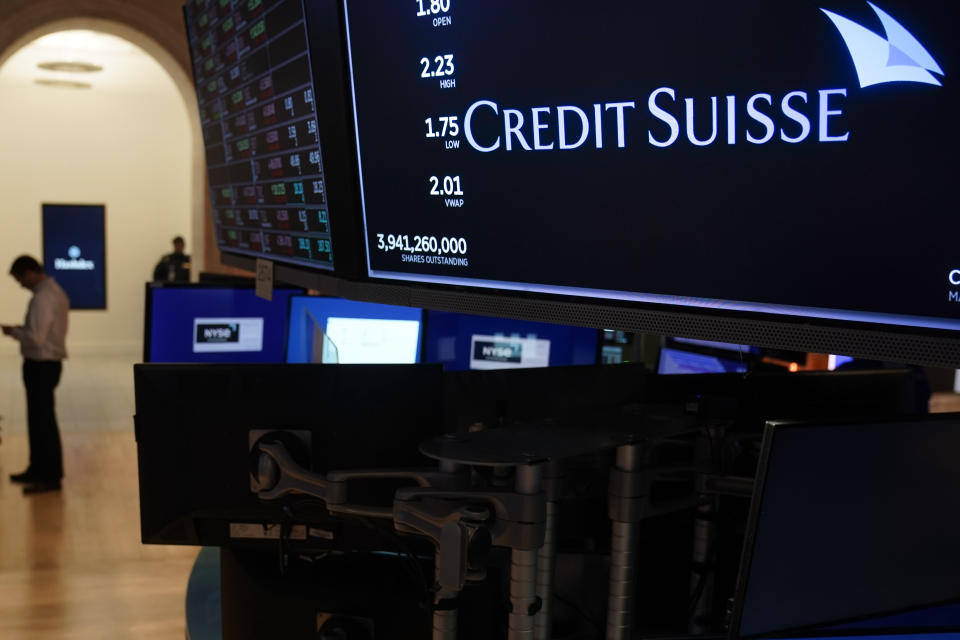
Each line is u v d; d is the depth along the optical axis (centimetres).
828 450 131
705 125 119
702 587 166
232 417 158
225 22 257
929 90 96
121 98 1212
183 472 161
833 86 104
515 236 152
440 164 164
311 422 156
